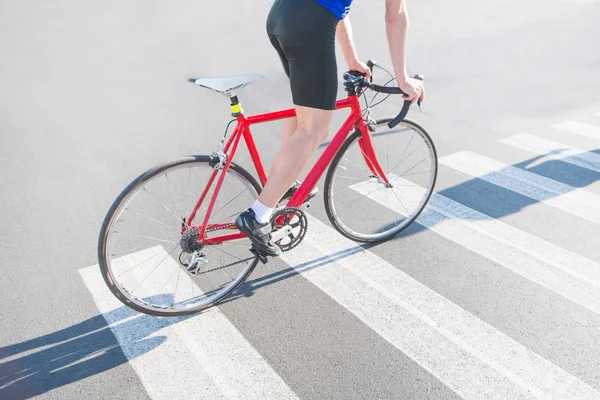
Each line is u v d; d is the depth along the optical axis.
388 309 3.42
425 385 2.88
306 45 2.88
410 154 5.15
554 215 4.36
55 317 3.42
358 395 2.84
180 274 3.78
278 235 3.38
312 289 3.61
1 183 5.01
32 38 9.65
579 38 9.12
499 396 2.80
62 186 4.95
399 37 3.12
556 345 3.11
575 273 3.70
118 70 8.01
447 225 4.26
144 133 6.00
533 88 7.08
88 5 12.10
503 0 11.71
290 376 2.96
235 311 3.45
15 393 2.91
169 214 4.35
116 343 3.22
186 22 10.55
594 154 5.36
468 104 6.60
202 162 3.22
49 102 6.92
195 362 3.08
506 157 5.32
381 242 4.09
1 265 3.88
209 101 6.83
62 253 4.02
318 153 5.36
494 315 3.34
